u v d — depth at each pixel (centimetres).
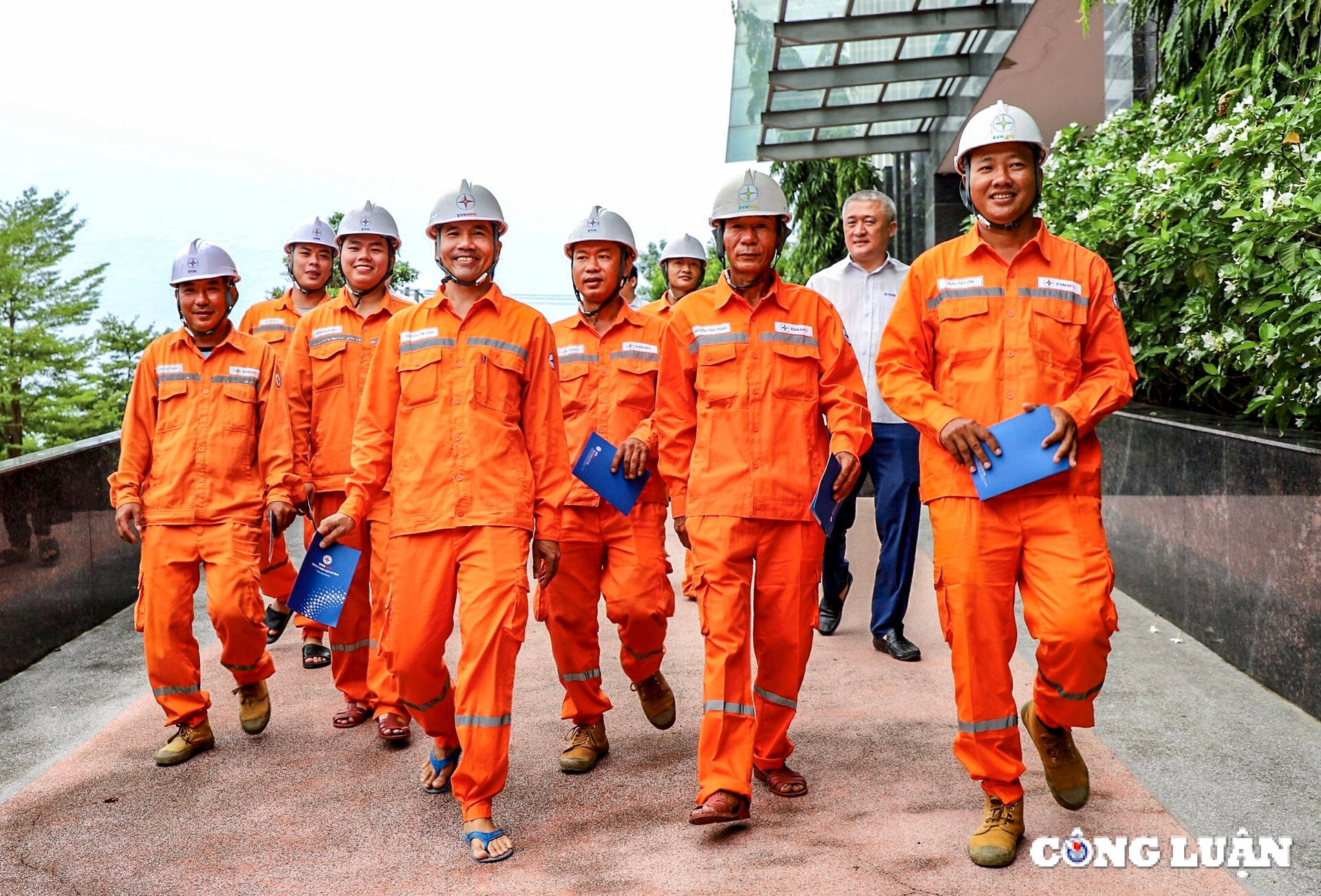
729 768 347
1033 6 890
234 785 409
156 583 436
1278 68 591
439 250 379
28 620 591
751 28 991
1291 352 466
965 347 343
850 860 327
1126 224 598
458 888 321
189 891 326
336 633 475
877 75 1078
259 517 461
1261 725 419
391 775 415
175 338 463
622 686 520
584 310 479
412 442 374
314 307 603
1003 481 323
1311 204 446
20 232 5381
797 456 374
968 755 333
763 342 376
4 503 571
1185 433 531
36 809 391
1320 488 412
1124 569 623
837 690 489
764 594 374
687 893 311
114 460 721
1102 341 345
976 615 332
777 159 1398
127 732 474
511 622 354
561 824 363
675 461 394
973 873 316
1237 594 482
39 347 5228
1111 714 436
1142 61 923
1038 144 337
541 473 383
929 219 1510
